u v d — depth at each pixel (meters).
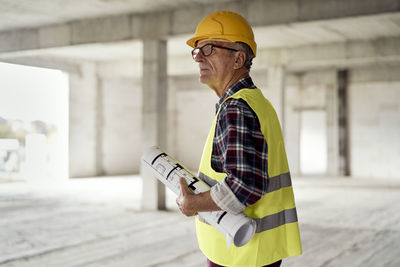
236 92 1.61
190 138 18.92
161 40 8.76
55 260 4.81
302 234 6.29
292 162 16.81
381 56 11.10
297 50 12.18
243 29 1.64
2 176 14.12
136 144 17.80
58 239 5.83
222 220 1.43
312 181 14.23
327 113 16.55
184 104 19.03
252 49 1.68
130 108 17.50
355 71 16.16
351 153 16.33
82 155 15.64
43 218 7.42
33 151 14.59
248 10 7.82
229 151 1.39
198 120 18.75
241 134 1.40
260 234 1.52
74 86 15.28
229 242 1.42
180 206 1.49
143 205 8.55
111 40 9.09
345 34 10.70
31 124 14.45
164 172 1.62
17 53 10.38
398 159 15.57
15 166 14.28
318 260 4.92
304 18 7.39
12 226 6.69
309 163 20.94
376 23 9.52
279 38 11.22
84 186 12.64
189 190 1.51
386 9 6.80
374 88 15.88
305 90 16.84
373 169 15.95
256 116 1.47
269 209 1.54
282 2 7.56
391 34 10.69
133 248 5.37
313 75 16.67
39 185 12.85
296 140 16.86
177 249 5.33
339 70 16.30
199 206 1.42
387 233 6.38
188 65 14.07
